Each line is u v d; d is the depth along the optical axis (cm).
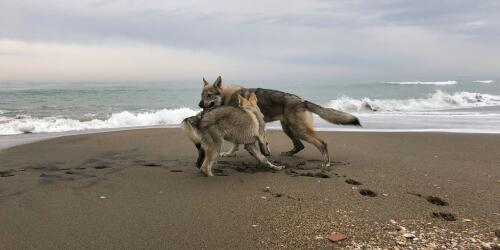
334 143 930
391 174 621
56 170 652
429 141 960
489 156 772
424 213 435
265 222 412
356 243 357
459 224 402
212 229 395
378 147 878
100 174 623
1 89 2688
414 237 368
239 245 358
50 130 1227
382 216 426
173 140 971
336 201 480
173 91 2900
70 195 509
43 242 365
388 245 351
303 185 555
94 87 3384
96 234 384
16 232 388
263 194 514
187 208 460
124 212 446
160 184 566
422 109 2028
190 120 603
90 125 1336
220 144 616
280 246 354
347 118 715
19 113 1526
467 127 1288
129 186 554
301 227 397
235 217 429
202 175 617
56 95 2359
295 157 771
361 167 674
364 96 2606
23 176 605
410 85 4091
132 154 798
